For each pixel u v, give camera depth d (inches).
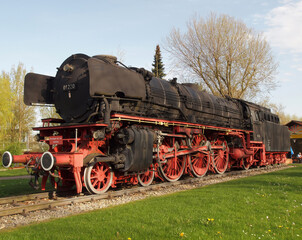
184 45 1080.8
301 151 1450.5
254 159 741.3
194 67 1087.0
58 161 294.7
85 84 340.8
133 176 380.8
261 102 1293.1
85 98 339.3
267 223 204.5
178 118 457.4
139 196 328.5
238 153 617.9
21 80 1505.9
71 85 353.7
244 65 1039.6
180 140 469.4
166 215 225.6
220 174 552.4
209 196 304.0
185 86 515.5
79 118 347.6
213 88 1128.2
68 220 218.8
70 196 336.5
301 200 283.0
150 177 408.2
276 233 183.9
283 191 331.0
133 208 252.4
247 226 197.2
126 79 345.1
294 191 332.2
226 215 226.1
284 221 209.6
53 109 1125.7
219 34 1024.2
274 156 892.6
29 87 381.4
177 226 196.9
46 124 384.8
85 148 331.6
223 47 1033.5
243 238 172.9
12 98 1342.3
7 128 1354.6
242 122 668.1
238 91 1119.0
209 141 545.6
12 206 287.0
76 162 302.5
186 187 401.1
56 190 366.6
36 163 312.0
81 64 354.6
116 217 222.5
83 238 175.0
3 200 295.3
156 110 405.1
